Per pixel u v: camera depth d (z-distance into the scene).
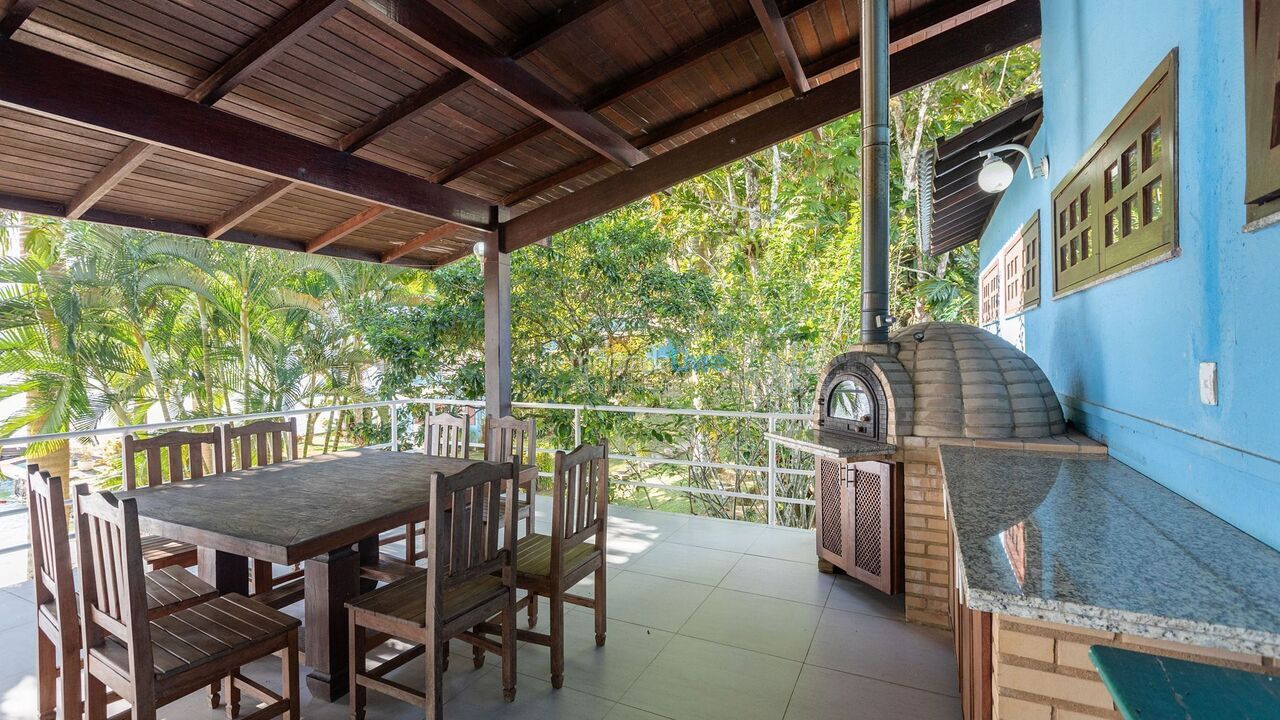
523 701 2.47
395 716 2.38
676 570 3.92
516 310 7.38
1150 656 1.13
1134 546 1.41
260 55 2.81
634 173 4.64
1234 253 1.48
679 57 3.96
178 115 2.87
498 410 5.19
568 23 3.40
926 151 4.01
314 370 9.88
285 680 2.13
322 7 2.64
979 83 8.39
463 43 3.16
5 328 7.14
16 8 2.25
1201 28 1.63
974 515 1.69
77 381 7.52
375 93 3.52
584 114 4.17
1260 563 1.28
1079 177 2.80
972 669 1.95
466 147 4.43
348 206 4.58
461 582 2.24
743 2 3.59
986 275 6.58
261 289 9.27
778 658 2.80
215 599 2.31
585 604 2.94
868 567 3.41
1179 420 1.84
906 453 3.10
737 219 8.59
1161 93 1.87
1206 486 1.69
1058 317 3.36
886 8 3.41
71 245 7.84
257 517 2.39
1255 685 1.03
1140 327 2.16
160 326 8.91
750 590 3.59
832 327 6.79
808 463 6.69
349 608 2.28
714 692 2.53
